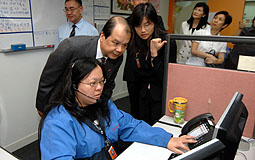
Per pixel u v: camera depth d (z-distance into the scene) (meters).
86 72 0.90
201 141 0.98
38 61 2.38
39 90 1.47
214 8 3.79
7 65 2.10
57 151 0.81
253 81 1.14
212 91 1.28
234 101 0.83
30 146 2.36
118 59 1.40
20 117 2.31
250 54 1.20
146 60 1.65
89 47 1.29
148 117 1.81
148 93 1.75
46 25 2.38
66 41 1.32
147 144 1.12
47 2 2.34
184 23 2.84
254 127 1.25
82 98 0.94
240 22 3.47
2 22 1.97
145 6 1.51
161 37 1.62
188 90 1.36
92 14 2.97
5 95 2.13
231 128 0.67
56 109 0.93
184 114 1.38
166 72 1.41
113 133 1.08
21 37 2.16
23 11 2.12
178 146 1.04
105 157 1.01
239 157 1.01
